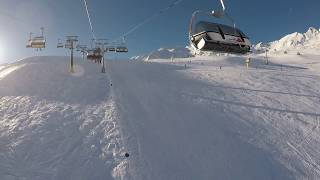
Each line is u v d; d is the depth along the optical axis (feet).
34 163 53.72
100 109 81.00
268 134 74.38
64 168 52.70
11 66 167.43
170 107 86.43
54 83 111.75
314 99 112.27
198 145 64.08
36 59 197.98
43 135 63.52
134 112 78.89
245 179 54.80
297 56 490.08
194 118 79.00
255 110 91.97
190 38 51.37
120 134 65.00
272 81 142.72
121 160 55.42
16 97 92.79
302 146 70.18
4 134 62.95
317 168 61.26
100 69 155.33
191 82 130.11
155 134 66.80
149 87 111.45
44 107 82.28
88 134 65.10
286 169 59.72
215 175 54.60
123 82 118.21
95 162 54.75
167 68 205.36
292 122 84.58
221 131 72.13
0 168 50.65
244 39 52.65
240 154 62.54
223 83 132.05
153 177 51.67
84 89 103.09
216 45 50.24
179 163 56.59
